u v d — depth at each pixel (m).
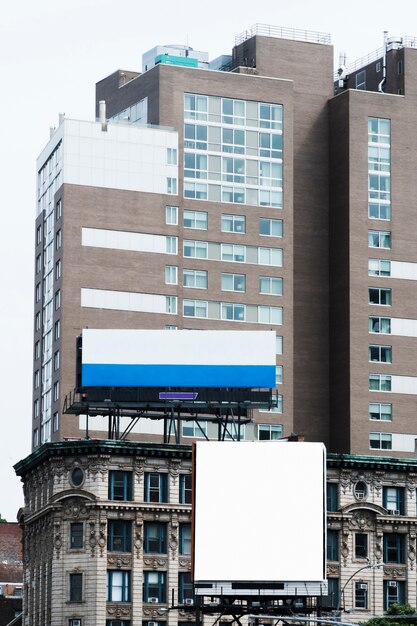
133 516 157.88
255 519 145.50
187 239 199.88
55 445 159.25
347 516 163.38
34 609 166.12
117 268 195.88
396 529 165.00
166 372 162.88
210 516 145.38
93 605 155.25
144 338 163.00
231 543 145.12
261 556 145.12
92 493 157.12
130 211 197.62
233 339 164.00
